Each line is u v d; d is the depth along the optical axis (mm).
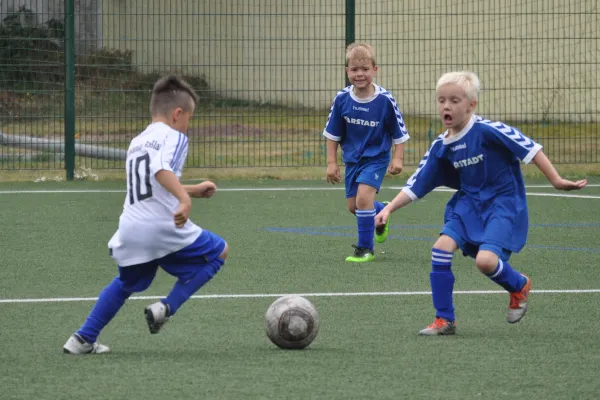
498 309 15859
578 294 17047
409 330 14289
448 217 14398
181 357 12570
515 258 20812
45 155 37625
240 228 25016
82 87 37562
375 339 13656
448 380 11359
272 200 30594
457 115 14039
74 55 35719
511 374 11641
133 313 15594
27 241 22906
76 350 12719
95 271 19359
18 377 11531
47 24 39031
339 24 52688
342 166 37500
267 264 20094
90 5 39031
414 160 38688
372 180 20734
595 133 43875
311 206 29266
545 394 10773
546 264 20094
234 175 36406
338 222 26172
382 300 16594
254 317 15273
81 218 26625
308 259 20734
